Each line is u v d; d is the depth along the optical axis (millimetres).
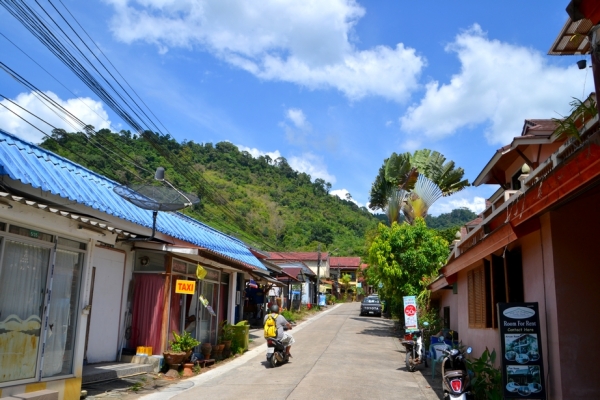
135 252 12680
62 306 8219
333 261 67000
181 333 13375
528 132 11055
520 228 7422
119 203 11844
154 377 11320
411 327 13922
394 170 27125
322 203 77750
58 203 9367
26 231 7410
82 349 8609
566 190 5602
